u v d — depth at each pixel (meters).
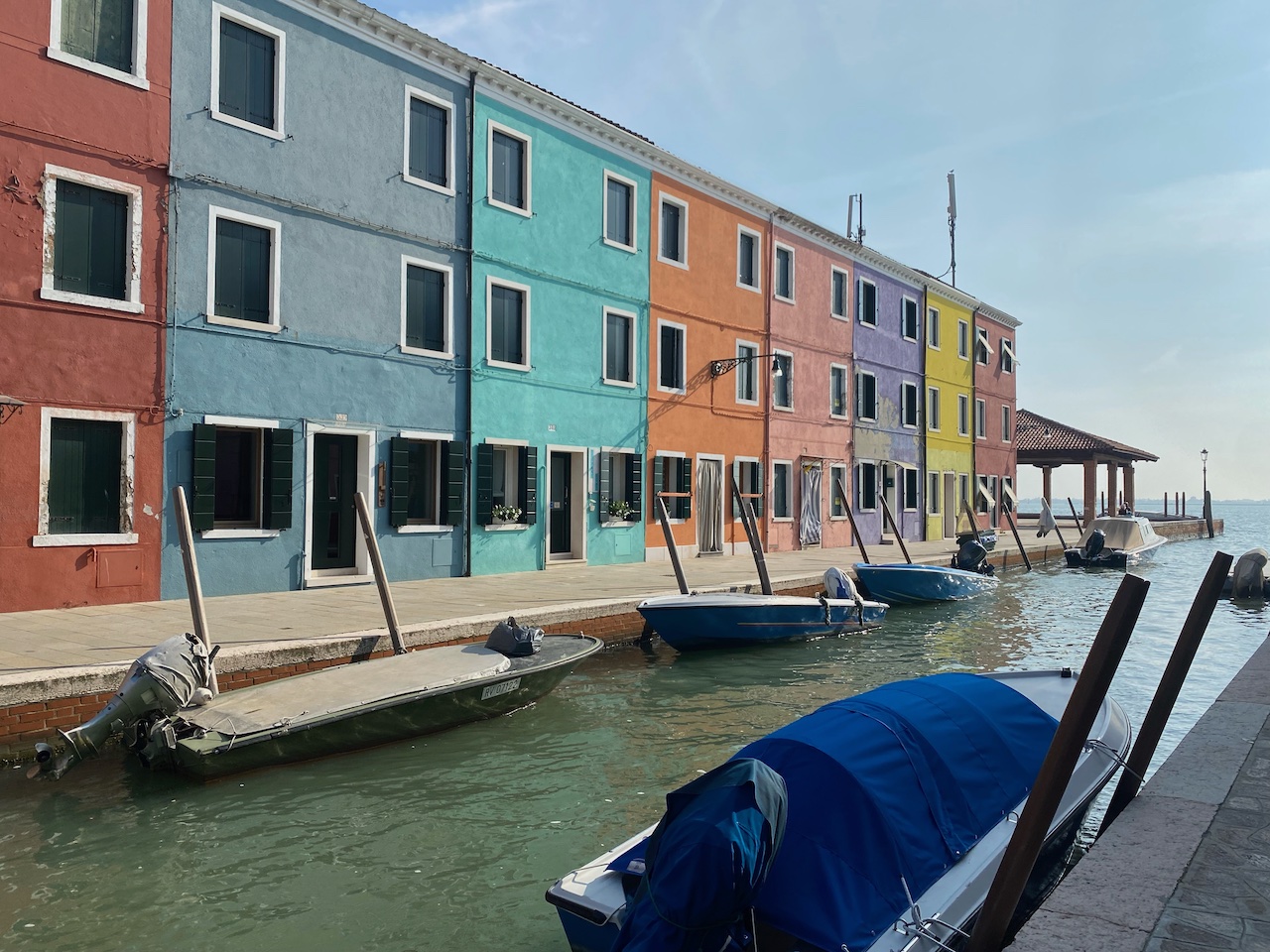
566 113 17.92
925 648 13.54
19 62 10.87
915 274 30.86
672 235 21.14
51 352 11.04
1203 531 49.78
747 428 23.11
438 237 15.63
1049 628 15.54
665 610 11.96
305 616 10.84
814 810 3.99
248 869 5.51
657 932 3.33
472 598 12.86
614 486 19.66
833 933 3.57
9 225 10.75
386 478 14.72
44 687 7.24
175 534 12.12
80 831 6.03
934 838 4.24
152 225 11.98
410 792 6.84
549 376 17.70
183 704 7.06
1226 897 3.71
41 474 10.91
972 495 35.34
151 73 11.98
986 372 36.91
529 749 7.95
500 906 5.08
